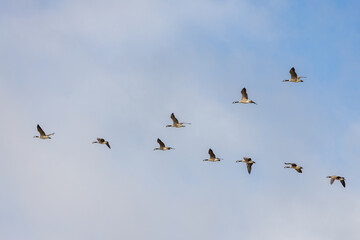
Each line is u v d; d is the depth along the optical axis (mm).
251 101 79188
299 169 84000
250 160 81938
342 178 77625
